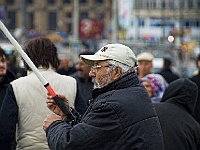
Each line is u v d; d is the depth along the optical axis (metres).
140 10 88.25
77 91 6.73
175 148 6.83
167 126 6.89
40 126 6.36
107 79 5.36
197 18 90.00
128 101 5.21
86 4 140.75
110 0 138.25
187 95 7.16
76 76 10.23
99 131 5.11
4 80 7.84
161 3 88.81
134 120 5.16
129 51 5.42
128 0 69.94
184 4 90.25
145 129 5.16
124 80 5.35
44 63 6.59
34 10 142.12
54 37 69.69
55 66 6.70
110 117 5.14
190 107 7.22
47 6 142.62
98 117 5.16
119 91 5.29
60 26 136.88
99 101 5.25
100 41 71.50
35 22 141.38
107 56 5.35
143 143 5.12
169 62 15.24
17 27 139.62
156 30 87.19
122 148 5.12
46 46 6.62
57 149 5.23
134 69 5.43
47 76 6.58
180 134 6.89
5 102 6.35
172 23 89.50
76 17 52.72
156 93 10.67
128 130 5.13
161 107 7.07
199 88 10.76
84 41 65.50
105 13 138.25
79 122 5.57
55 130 5.35
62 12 141.62
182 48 51.34
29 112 6.36
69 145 5.13
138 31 86.81
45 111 6.38
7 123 6.25
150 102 5.32
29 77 6.46
